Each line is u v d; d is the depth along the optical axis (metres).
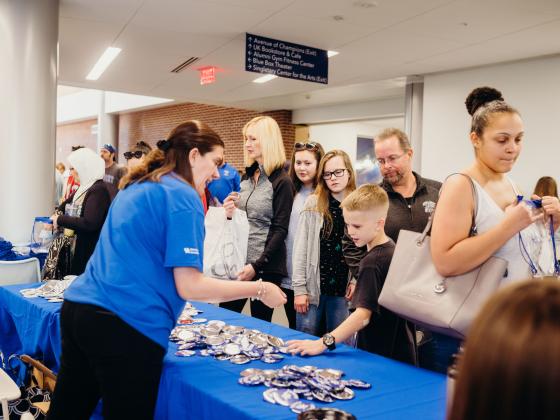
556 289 0.49
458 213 1.64
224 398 1.43
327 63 6.55
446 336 1.82
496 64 6.86
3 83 4.68
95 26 5.95
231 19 5.50
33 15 4.78
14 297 2.90
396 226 2.56
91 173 4.06
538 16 4.99
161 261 1.58
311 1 4.88
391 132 2.60
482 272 1.58
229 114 13.47
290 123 12.99
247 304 5.70
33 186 4.79
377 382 1.58
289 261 3.12
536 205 1.54
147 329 1.52
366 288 1.91
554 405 0.43
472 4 4.74
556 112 6.27
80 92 18.08
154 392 1.55
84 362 1.60
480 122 1.70
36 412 2.27
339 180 2.71
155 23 5.75
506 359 0.46
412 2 4.77
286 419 1.30
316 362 1.78
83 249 3.84
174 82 9.12
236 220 2.88
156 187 1.61
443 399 1.45
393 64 7.11
